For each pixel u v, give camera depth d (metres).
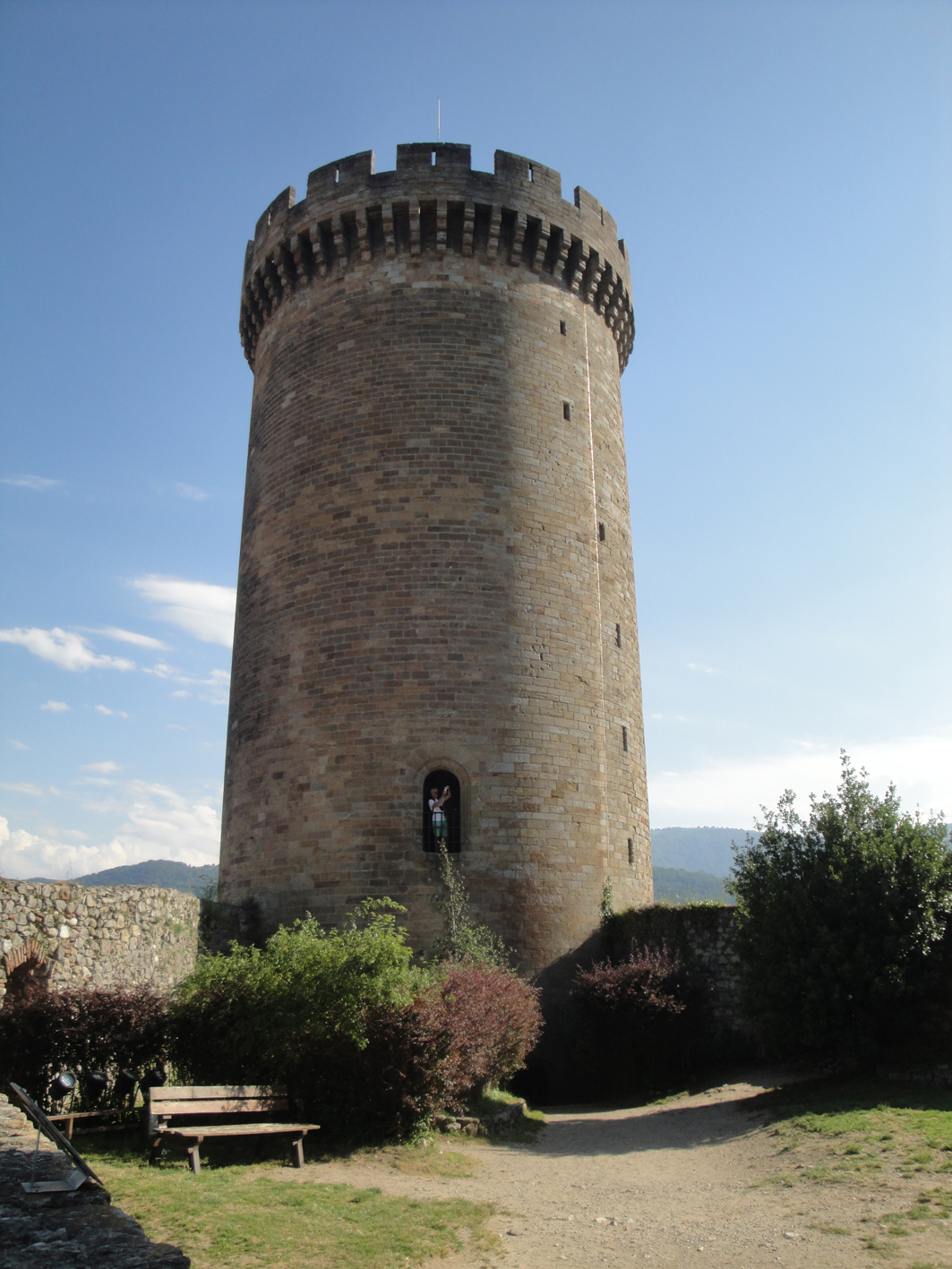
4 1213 7.71
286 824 27.19
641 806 31.17
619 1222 11.33
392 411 29.48
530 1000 22.06
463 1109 18.12
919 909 18.61
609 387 34.38
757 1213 11.41
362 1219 10.70
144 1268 6.54
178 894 22.28
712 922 25.59
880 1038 18.80
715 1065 24.48
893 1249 9.45
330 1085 15.67
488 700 27.19
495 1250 10.11
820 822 20.44
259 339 35.75
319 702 27.62
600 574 31.03
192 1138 13.07
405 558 28.09
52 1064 14.06
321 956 16.44
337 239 31.50
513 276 31.55
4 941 15.54
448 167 31.22
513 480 29.45
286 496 30.70
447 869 25.27
